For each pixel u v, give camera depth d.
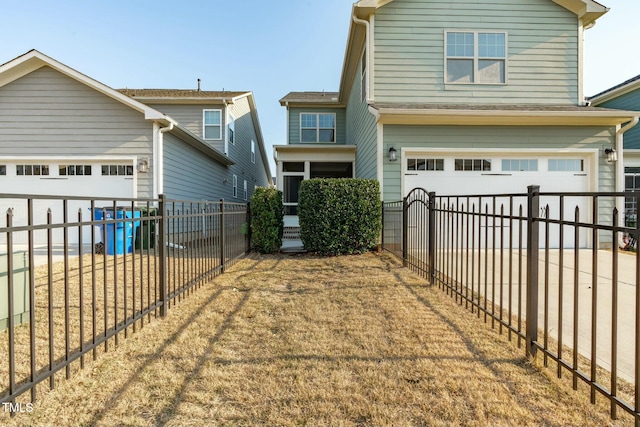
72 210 7.92
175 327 2.90
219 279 4.64
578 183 7.52
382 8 7.89
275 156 10.56
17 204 7.91
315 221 6.62
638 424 1.54
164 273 3.27
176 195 9.01
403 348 2.48
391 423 1.68
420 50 7.91
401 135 7.34
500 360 2.29
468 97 7.95
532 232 2.35
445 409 1.78
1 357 2.37
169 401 1.85
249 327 2.90
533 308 2.32
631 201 9.44
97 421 1.69
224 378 2.08
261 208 7.07
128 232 7.02
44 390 1.94
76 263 5.71
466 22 7.96
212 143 12.67
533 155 7.49
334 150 10.55
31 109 7.84
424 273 4.80
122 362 2.27
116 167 8.00
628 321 3.12
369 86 7.90
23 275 3.01
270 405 1.82
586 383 1.92
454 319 3.06
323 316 3.16
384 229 7.16
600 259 6.36
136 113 7.92
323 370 2.17
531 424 1.66
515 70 8.01
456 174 7.45
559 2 7.99
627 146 11.13
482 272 5.45
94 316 2.26
